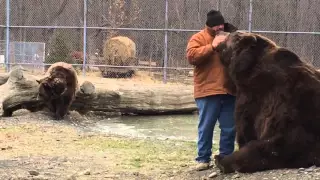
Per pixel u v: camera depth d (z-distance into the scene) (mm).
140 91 14898
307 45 21406
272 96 5188
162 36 23531
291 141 5008
